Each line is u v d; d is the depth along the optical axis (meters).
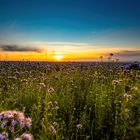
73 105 9.20
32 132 6.41
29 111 8.44
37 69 21.19
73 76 15.67
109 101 8.70
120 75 13.30
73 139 7.16
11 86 12.52
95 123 7.71
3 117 4.13
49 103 8.13
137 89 9.53
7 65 24.56
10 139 4.13
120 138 6.99
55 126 6.76
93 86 11.93
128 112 7.56
